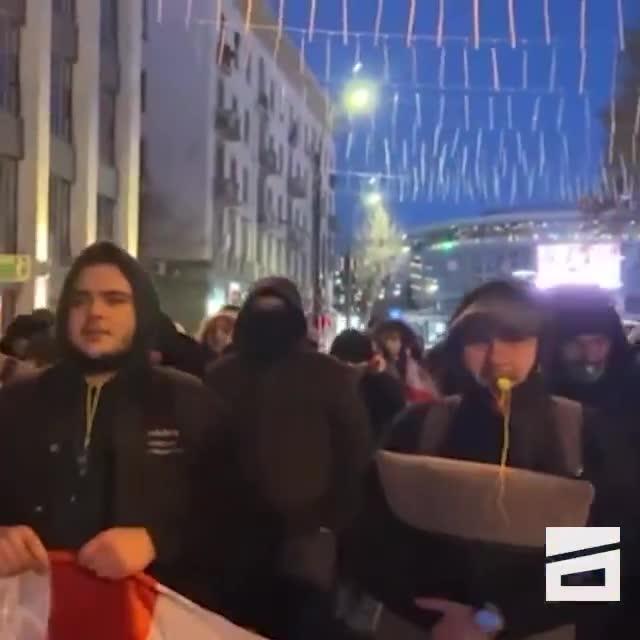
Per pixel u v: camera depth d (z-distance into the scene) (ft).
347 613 10.82
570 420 8.82
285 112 172.86
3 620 8.00
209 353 21.83
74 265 8.91
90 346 8.61
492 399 8.84
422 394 22.20
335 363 13.76
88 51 86.48
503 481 8.13
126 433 8.50
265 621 11.32
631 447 8.89
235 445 9.37
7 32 74.49
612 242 71.97
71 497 8.41
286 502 12.51
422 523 8.35
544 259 74.02
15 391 8.80
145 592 8.11
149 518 8.37
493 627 8.17
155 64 123.44
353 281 148.05
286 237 176.45
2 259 70.74
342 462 12.89
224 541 9.10
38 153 76.23
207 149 124.26
